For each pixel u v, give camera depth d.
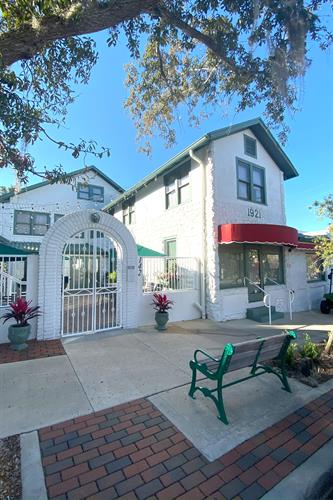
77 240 7.78
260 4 4.16
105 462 2.62
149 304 8.64
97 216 7.38
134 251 8.01
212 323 9.00
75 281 7.41
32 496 2.21
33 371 4.76
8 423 3.22
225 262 9.92
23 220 16.69
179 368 5.00
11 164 3.51
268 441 2.98
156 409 3.59
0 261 6.63
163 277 9.66
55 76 4.36
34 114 3.51
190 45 5.52
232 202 10.28
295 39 4.27
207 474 2.50
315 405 3.79
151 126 7.51
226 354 3.32
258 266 11.16
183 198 11.22
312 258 13.95
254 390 4.20
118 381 4.41
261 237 9.02
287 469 2.58
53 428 3.15
